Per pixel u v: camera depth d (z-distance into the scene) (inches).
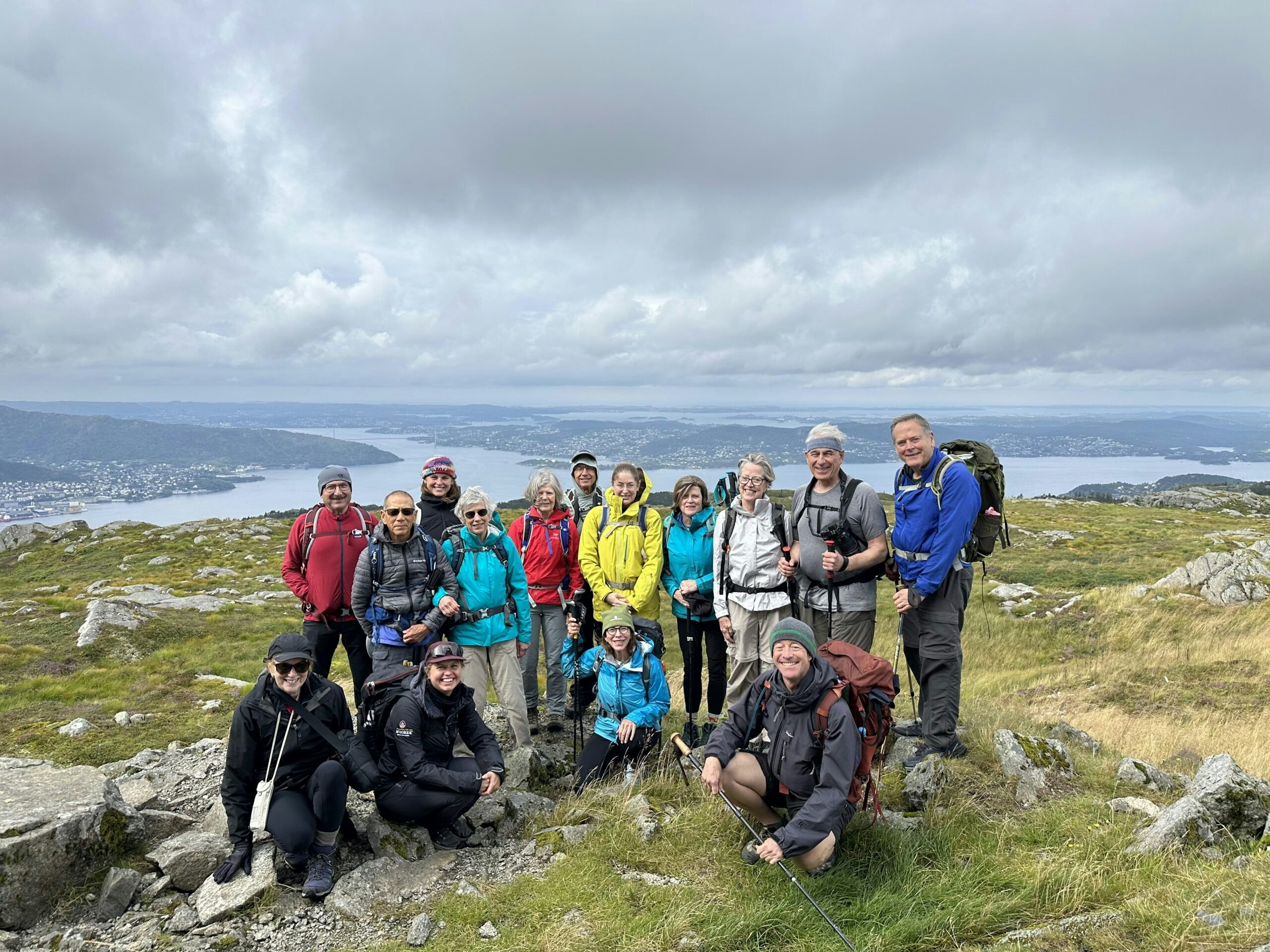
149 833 208.8
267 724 193.5
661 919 174.4
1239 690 527.8
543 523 323.0
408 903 191.2
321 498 282.0
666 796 245.4
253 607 857.5
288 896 188.4
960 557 237.0
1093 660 695.1
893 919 172.2
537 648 331.3
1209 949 147.6
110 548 1519.4
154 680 505.4
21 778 209.2
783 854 179.9
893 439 236.4
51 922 176.4
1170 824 196.9
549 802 248.1
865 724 194.2
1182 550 1406.3
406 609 254.5
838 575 245.0
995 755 253.1
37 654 597.9
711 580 293.0
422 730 217.5
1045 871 185.0
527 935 173.0
